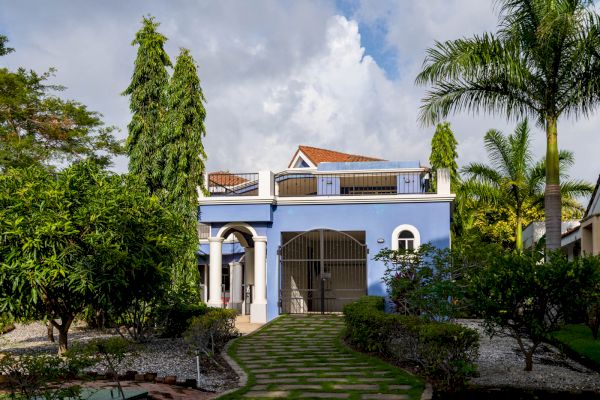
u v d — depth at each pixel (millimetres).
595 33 14805
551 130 15938
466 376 9594
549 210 15688
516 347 13344
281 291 20438
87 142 25797
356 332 13352
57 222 11484
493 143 27312
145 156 21672
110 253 11773
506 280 10398
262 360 12164
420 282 14633
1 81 23562
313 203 20547
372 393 8938
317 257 24406
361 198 20188
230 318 15203
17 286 11414
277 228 20734
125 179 14227
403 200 20031
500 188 27234
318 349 13438
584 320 14875
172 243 13609
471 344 9641
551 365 11328
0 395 7824
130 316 14617
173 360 12289
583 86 15422
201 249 26609
